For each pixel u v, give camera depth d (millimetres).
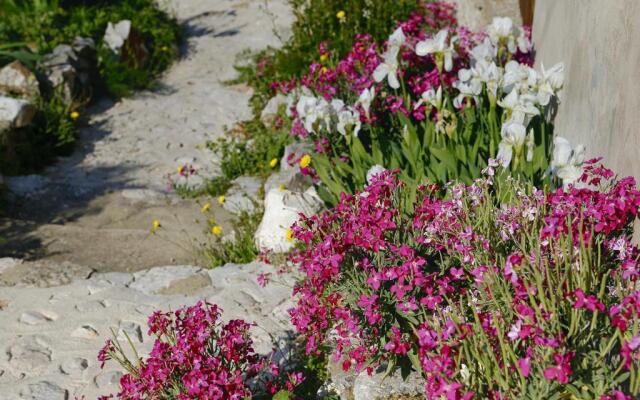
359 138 6000
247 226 6348
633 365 2576
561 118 4949
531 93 4844
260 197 6980
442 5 9102
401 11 9414
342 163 5316
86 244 6465
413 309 3186
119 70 11695
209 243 6469
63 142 9211
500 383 2723
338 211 3729
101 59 11562
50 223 7367
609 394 2639
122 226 7242
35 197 7914
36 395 3965
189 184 8359
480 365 2895
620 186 3154
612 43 3840
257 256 5777
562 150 3908
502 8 7812
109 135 9984
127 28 12172
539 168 4375
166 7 14891
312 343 3615
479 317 2924
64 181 8469
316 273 3576
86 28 12109
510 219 3377
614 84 3775
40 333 4648
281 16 14438
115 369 4199
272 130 9055
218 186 8008
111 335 4586
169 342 3637
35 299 5141
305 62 9820
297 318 3639
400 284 3184
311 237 3641
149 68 12391
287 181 6809
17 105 8852
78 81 10641
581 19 4559
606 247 3172
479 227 3412
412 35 7664
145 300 5066
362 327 3438
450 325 2816
